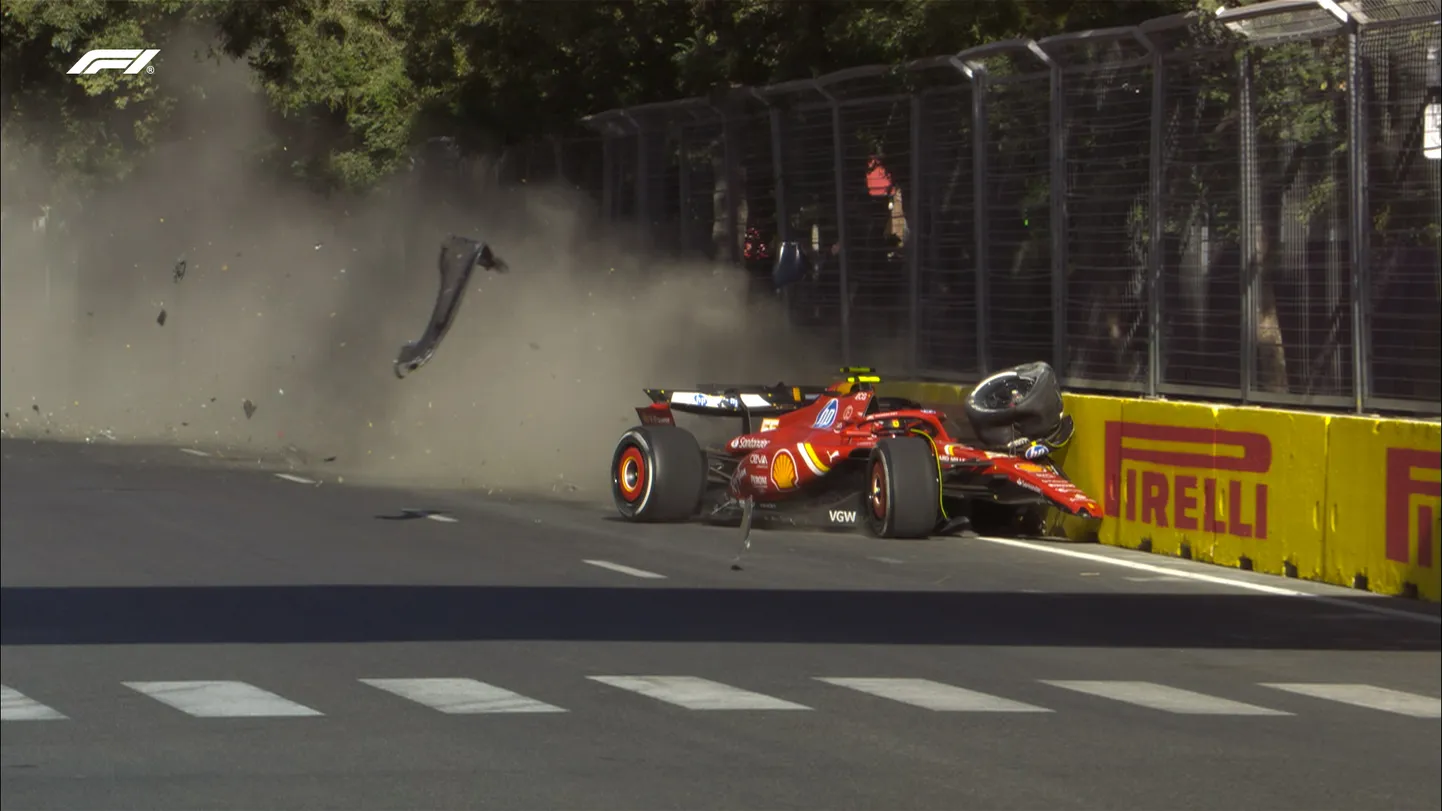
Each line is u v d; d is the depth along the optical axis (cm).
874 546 5434
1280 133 5262
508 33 7644
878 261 7044
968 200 6562
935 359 6769
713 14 8031
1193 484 5278
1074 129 6028
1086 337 6006
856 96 7131
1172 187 5644
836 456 5562
